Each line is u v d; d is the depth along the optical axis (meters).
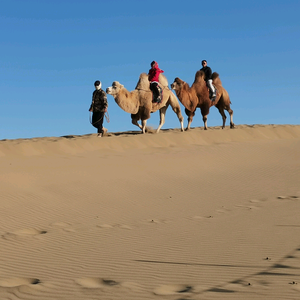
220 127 31.06
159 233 9.30
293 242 8.03
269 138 27.48
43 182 13.70
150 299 5.40
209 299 5.28
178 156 19.56
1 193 12.20
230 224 10.00
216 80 25.78
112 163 17.25
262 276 6.11
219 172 17.42
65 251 7.96
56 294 5.71
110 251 7.92
